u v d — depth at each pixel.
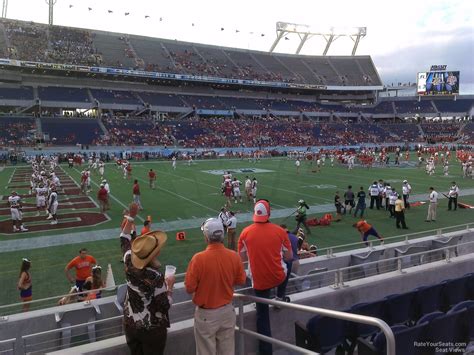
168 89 69.81
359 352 4.46
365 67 86.38
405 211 19.77
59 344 6.14
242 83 70.50
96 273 7.75
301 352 3.56
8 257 12.59
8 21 59.97
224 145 56.97
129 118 57.53
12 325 6.02
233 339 3.90
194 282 3.70
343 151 53.00
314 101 82.94
